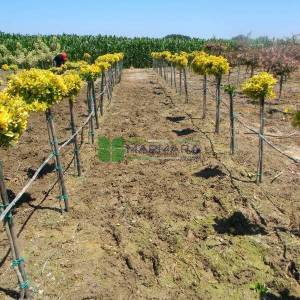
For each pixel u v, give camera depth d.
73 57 47.59
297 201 8.39
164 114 16.84
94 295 5.59
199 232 7.18
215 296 5.62
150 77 33.84
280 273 6.09
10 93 7.39
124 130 14.30
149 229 7.33
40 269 6.18
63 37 50.69
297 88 23.69
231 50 34.31
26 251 6.68
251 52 27.39
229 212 7.89
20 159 11.24
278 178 9.55
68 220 7.73
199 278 5.98
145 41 50.59
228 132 13.58
